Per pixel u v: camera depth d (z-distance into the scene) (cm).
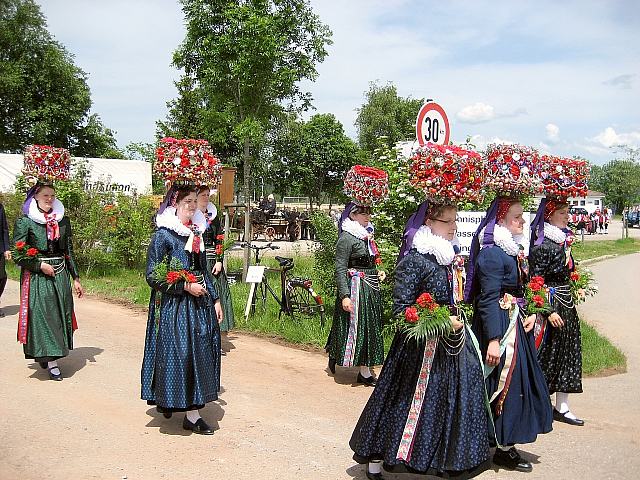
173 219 508
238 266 1430
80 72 4203
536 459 466
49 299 646
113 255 1430
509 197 445
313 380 669
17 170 2397
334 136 3175
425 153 404
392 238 834
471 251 445
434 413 383
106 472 429
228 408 570
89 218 1409
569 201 575
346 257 659
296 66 1162
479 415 387
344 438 503
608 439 509
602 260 2150
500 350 419
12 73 3822
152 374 509
